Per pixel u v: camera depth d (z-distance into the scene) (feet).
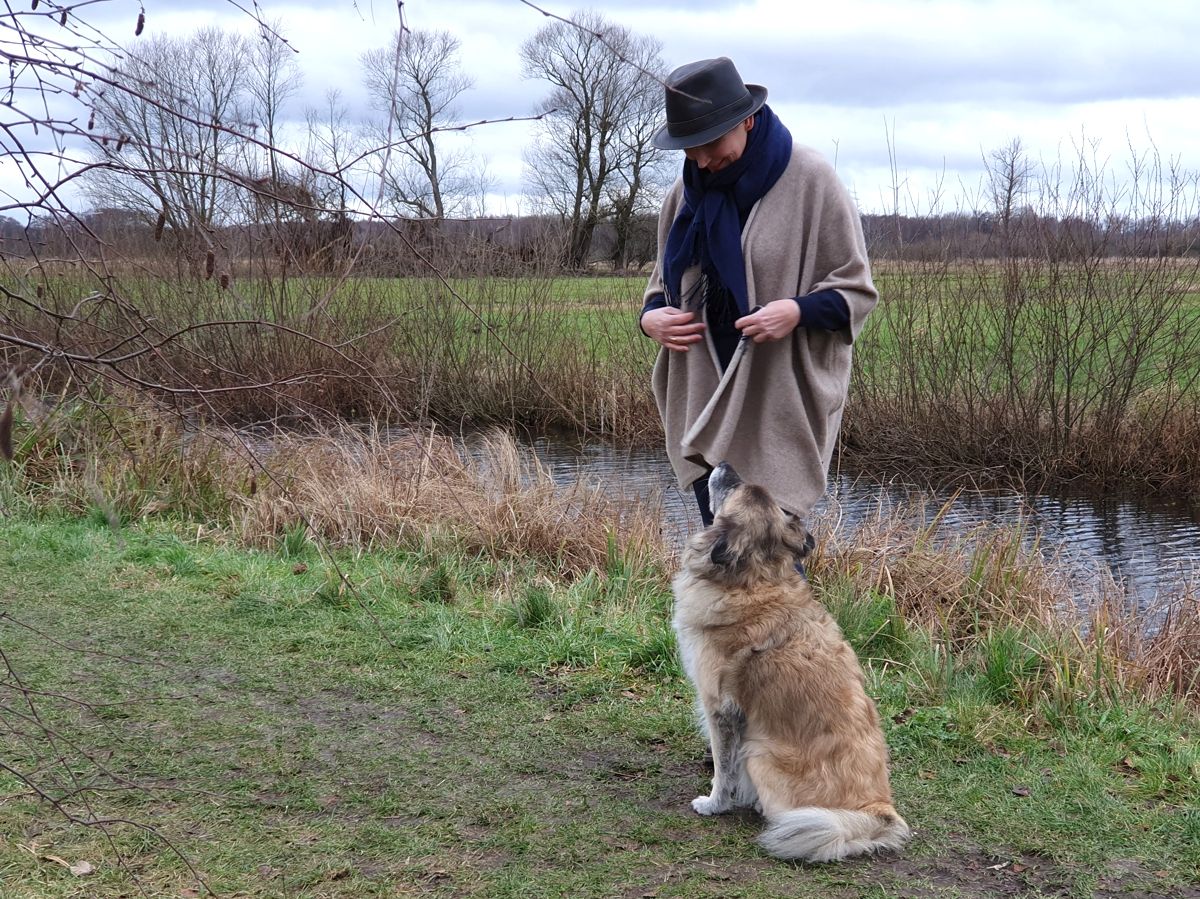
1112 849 11.64
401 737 14.53
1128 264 42.42
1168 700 17.30
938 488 43.37
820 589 22.89
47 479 27.63
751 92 12.97
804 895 10.61
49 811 11.83
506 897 10.47
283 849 11.28
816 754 11.68
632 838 11.81
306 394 30.01
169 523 26.86
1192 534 36.01
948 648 18.61
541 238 54.60
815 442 13.03
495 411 52.37
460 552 25.96
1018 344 45.29
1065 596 23.47
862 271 12.73
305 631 18.98
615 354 53.57
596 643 18.56
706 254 12.92
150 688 15.94
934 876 11.07
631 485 38.63
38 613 19.42
